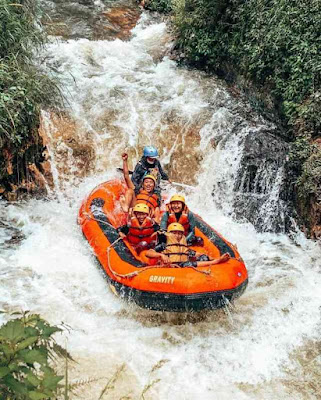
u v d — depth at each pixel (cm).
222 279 532
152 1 1302
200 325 559
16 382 269
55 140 833
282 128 884
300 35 857
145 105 933
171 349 521
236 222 800
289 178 802
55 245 679
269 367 508
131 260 571
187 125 898
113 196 712
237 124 895
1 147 740
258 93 946
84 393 448
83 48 1087
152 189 665
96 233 634
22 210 755
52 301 574
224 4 1031
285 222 792
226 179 839
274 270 679
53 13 1224
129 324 551
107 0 1329
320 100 799
